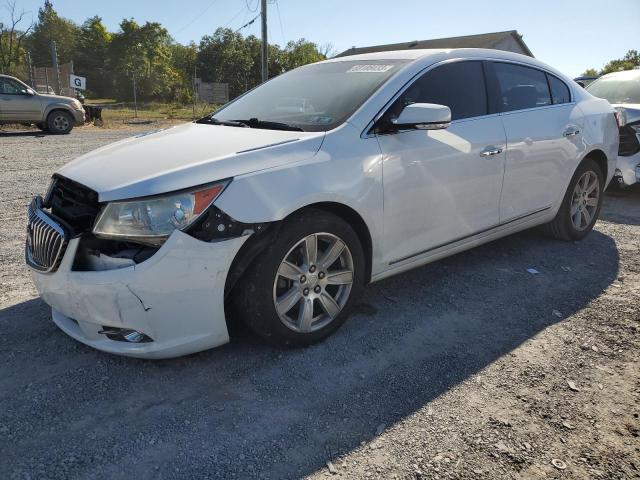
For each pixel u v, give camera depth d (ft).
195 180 8.48
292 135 10.14
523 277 13.69
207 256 8.42
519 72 14.20
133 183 8.45
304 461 7.27
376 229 10.56
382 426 7.96
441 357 9.89
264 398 8.63
